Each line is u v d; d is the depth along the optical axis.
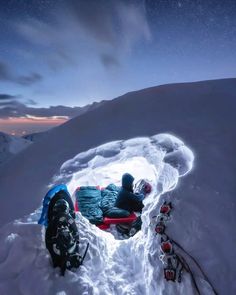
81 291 1.65
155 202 2.14
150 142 2.65
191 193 1.93
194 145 2.37
